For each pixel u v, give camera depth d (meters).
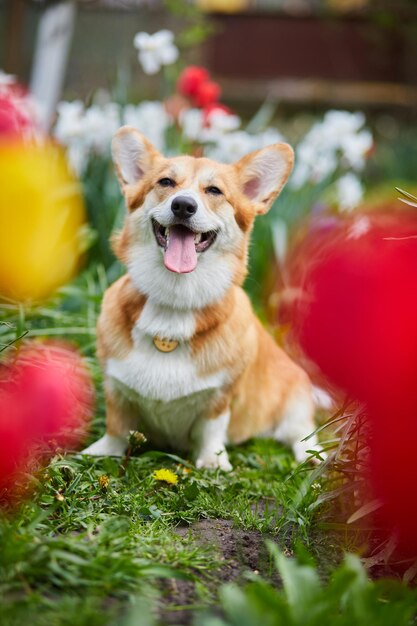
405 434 2.12
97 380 3.69
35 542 2.01
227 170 3.36
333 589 1.74
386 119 11.07
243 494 2.87
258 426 3.67
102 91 7.99
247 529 2.53
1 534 1.99
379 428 2.18
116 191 5.05
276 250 5.28
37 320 3.86
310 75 11.59
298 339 2.18
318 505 2.54
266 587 1.76
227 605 1.70
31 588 1.88
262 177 3.47
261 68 11.59
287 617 1.66
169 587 2.02
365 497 2.40
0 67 8.02
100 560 1.98
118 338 3.15
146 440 3.19
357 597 1.79
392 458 2.17
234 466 3.33
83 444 3.37
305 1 12.85
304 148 5.89
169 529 2.45
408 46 11.26
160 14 9.02
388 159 9.00
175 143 5.51
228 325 3.21
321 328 2.04
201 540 2.40
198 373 3.12
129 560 1.99
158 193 3.20
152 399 3.13
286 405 3.72
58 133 5.08
